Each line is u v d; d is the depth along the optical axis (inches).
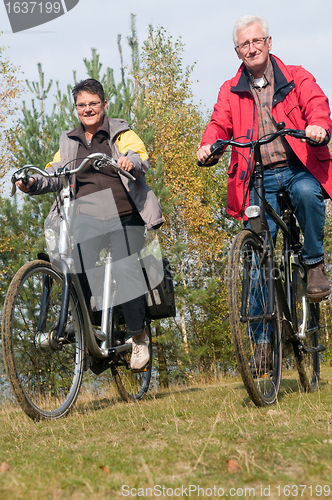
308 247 110.5
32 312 102.8
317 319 129.4
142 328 124.1
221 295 585.3
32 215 393.7
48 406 105.9
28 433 89.7
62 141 124.4
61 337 104.1
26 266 103.2
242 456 59.2
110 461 61.5
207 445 66.1
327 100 112.0
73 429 89.7
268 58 117.3
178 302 488.7
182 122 811.4
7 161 577.6
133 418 96.8
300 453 58.6
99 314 124.9
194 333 580.1
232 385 166.6
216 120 121.4
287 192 113.8
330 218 548.7
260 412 90.8
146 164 118.1
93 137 122.4
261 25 116.0
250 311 101.3
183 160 725.3
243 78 119.4
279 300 107.6
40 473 56.9
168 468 56.7
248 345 99.6
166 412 100.3
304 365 121.2
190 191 703.7
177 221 708.0
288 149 113.4
